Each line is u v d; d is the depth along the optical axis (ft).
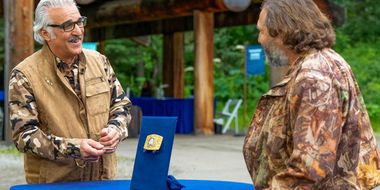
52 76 7.77
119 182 7.63
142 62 83.46
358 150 5.56
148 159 6.81
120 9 35.32
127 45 74.79
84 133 7.84
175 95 44.68
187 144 28.96
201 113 34.24
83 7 37.22
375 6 72.59
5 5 25.50
